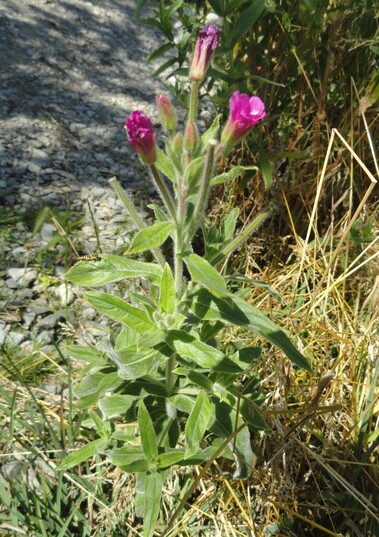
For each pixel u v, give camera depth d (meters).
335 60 0.43
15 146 0.57
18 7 0.78
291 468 0.31
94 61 0.74
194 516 0.31
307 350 0.36
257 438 0.33
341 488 0.31
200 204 0.24
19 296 0.43
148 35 0.83
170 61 0.44
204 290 0.26
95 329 0.41
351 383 0.33
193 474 0.33
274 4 0.41
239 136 0.24
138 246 0.24
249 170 0.42
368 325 0.36
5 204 0.51
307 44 0.42
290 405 0.34
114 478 0.33
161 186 0.24
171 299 0.26
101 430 0.30
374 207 0.44
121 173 0.58
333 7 0.41
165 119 0.25
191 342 0.26
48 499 0.31
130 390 0.30
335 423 0.33
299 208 0.45
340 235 0.41
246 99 0.23
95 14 0.83
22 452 0.33
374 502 0.31
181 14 0.44
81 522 0.31
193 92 0.25
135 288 0.43
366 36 0.42
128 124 0.23
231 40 0.38
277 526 0.31
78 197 0.53
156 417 0.31
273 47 0.44
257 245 0.44
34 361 0.39
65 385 0.38
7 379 0.37
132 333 0.30
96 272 0.26
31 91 0.65
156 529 0.31
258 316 0.26
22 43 0.72
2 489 0.31
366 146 0.43
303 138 0.45
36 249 0.47
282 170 0.48
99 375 0.31
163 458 0.27
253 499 0.32
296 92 0.44
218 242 0.28
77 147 0.59
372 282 0.39
